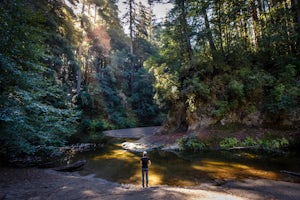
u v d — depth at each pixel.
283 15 12.70
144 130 22.48
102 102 26.66
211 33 14.12
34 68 7.91
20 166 8.08
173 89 13.87
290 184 5.71
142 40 36.97
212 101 13.38
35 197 4.48
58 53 15.50
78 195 4.67
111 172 7.78
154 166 8.41
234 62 13.78
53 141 9.15
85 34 23.86
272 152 9.57
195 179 6.60
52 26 13.57
